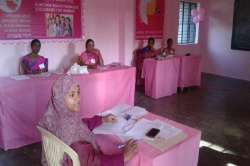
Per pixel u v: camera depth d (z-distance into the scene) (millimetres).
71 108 1312
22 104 2729
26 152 2682
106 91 3566
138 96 4766
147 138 1484
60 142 1226
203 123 3568
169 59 4680
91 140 1376
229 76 6715
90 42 4223
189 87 5461
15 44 3795
